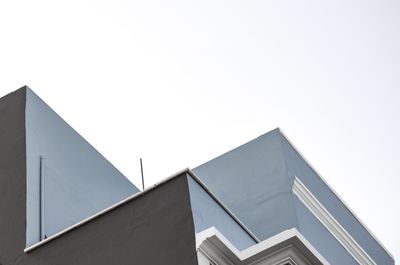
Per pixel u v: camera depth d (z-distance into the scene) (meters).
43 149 17.70
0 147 17.42
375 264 22.16
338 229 21.02
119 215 15.18
